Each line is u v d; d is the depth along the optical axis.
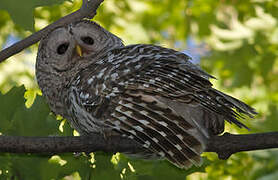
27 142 7.10
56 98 10.05
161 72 7.77
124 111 7.75
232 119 7.27
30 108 8.13
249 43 18.28
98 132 8.59
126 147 7.61
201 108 7.69
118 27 19.56
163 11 22.39
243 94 18.56
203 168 8.91
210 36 20.81
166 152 7.27
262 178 12.01
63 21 7.54
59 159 8.32
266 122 13.45
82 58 9.92
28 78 17.70
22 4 5.46
